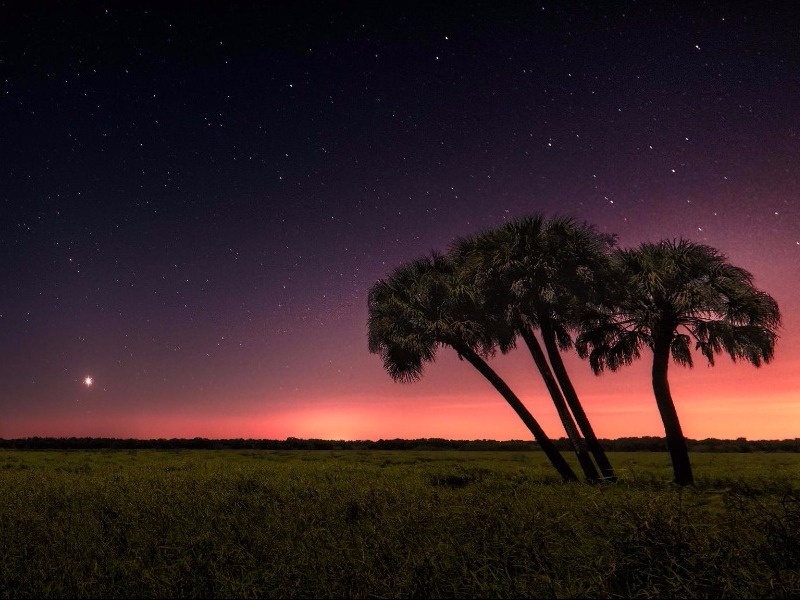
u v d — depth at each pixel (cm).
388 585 464
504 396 1959
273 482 1559
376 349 2158
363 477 1803
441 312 2083
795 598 405
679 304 1780
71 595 486
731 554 470
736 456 3516
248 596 460
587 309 2025
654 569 458
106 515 902
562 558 517
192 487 1373
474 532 629
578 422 1912
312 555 562
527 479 1802
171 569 531
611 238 1966
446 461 3086
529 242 1950
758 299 1798
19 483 1577
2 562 583
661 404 1794
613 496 918
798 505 572
